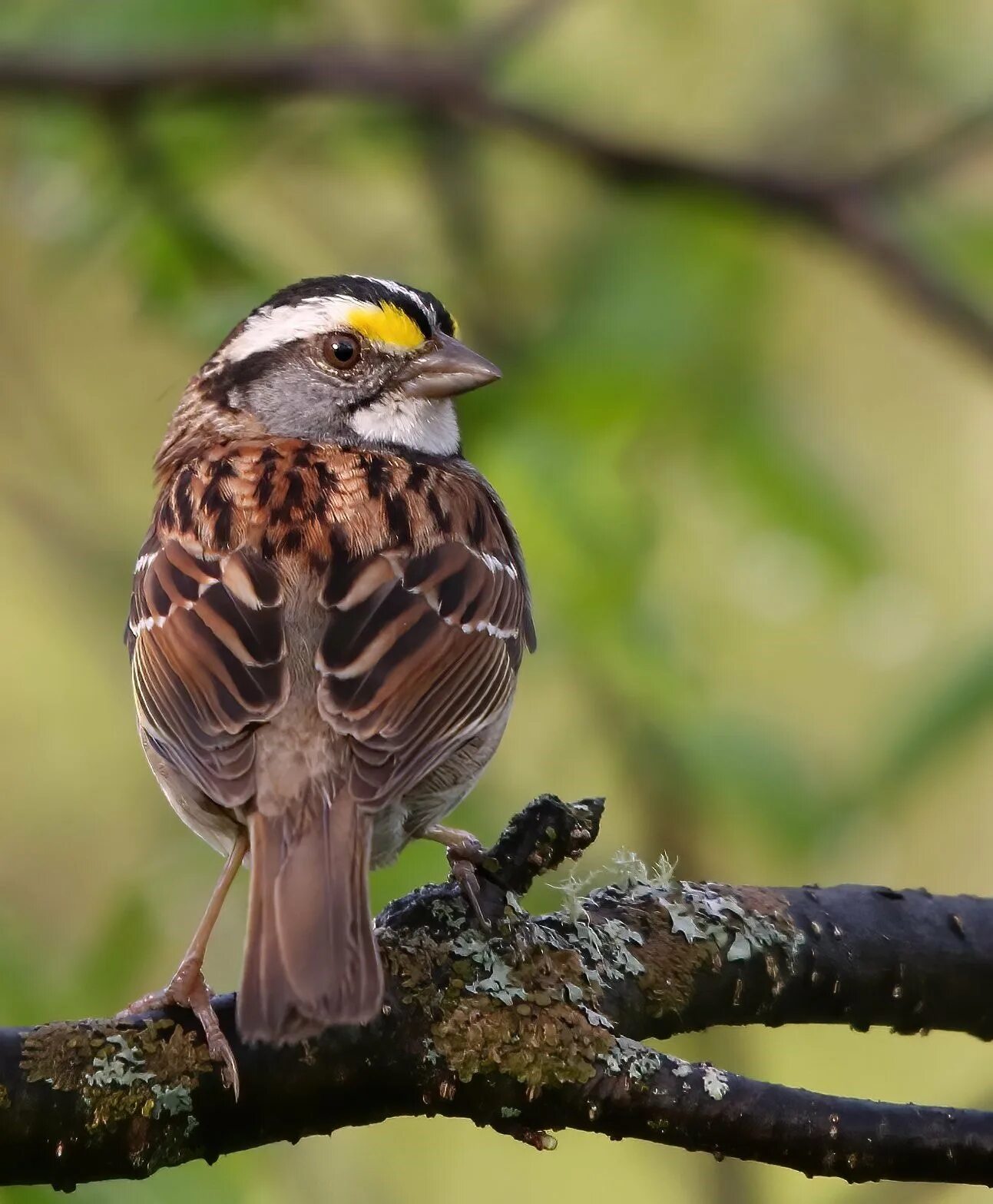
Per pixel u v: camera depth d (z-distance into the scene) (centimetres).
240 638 785
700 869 1166
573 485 1086
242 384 1009
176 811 821
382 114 1226
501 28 1171
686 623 1209
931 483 1427
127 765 1403
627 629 1098
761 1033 1354
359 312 991
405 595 812
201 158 1168
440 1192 1291
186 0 1133
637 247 1166
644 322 1143
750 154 1314
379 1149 1272
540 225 1271
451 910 718
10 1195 844
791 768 1089
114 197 1127
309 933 677
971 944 792
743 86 1344
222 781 740
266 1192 1013
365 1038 681
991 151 1240
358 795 738
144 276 1121
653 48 1348
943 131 1189
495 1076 682
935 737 973
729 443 1162
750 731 1102
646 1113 679
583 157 1166
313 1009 650
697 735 1095
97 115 1126
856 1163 671
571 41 1345
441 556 837
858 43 1325
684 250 1167
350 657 778
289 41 1177
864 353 1415
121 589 1342
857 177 1166
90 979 1007
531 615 952
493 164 1284
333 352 993
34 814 1387
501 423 1098
